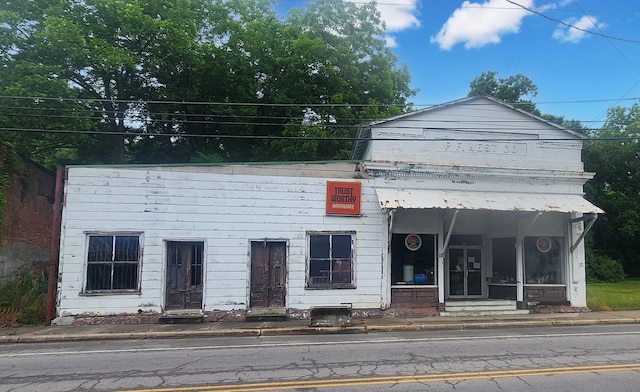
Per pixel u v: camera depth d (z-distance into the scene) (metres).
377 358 8.48
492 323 13.32
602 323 13.90
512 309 16.00
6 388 6.59
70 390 6.44
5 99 19.44
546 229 16.59
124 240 13.85
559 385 6.43
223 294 14.16
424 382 6.61
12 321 13.05
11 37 20.86
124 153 26.70
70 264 13.45
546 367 7.57
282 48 27.23
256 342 10.68
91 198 13.73
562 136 16.78
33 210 17.05
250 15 28.94
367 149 18.50
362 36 29.86
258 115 28.72
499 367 7.59
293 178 14.91
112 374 7.41
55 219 13.77
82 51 20.77
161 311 13.73
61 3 21.36
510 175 15.93
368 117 26.25
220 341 10.95
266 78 28.19
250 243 14.54
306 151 25.34
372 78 28.67
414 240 15.90
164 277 13.95
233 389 6.36
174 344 10.56
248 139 29.06
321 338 11.29
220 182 14.50
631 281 36.31
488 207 14.55
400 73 31.48
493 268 17.58
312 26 28.50
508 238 17.14
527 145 16.50
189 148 29.19
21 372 7.65
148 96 27.03
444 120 16.17
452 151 16.08
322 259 14.89
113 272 13.68
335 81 27.19
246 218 14.55
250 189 14.66
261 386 6.50
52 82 19.94
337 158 25.72
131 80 26.42
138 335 11.68
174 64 25.34
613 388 6.28
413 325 12.91
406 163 15.38
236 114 26.31
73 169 13.74
